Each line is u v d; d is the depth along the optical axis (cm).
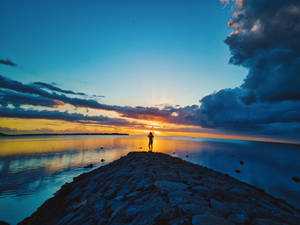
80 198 688
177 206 355
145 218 329
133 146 5909
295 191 1769
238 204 405
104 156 3447
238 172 2659
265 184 2034
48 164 2595
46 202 901
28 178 1827
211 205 376
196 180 631
